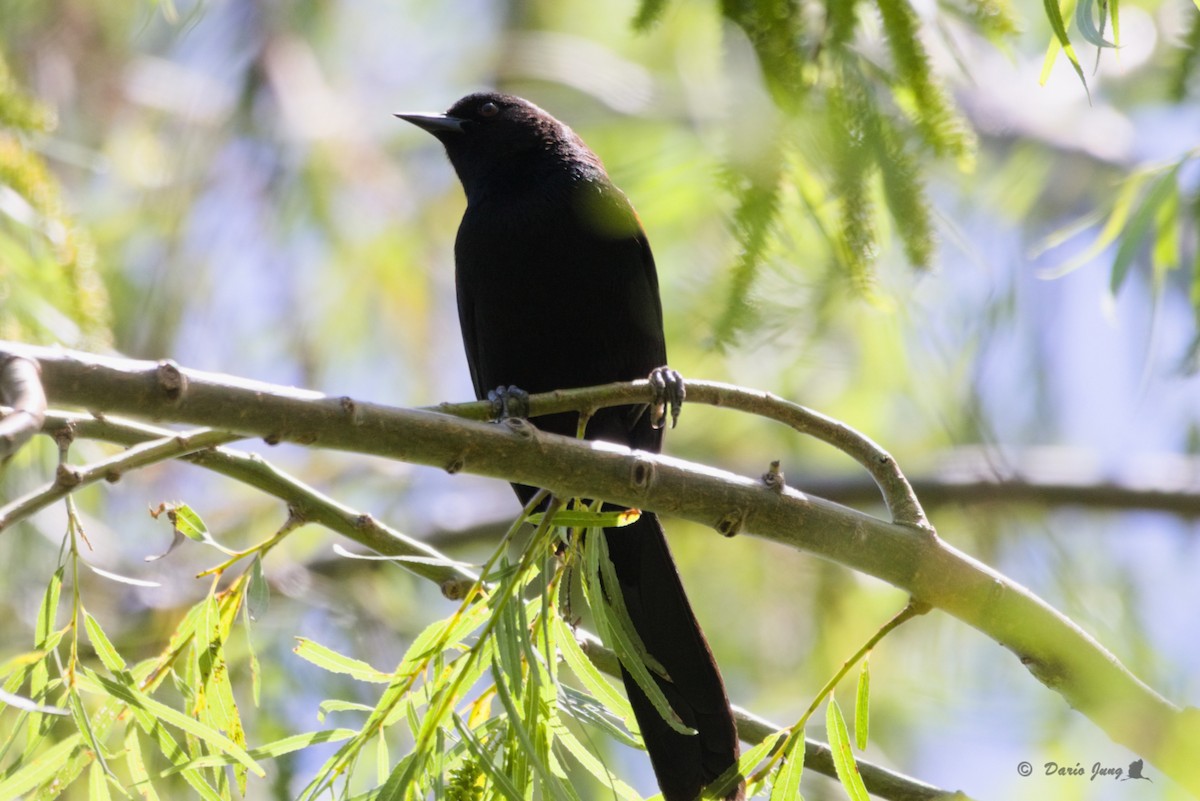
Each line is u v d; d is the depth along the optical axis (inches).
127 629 451.2
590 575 241.9
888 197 186.7
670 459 251.9
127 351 509.0
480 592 237.5
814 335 312.5
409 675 225.1
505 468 239.8
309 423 223.9
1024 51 499.5
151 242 527.8
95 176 530.0
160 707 222.1
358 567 508.4
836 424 277.7
